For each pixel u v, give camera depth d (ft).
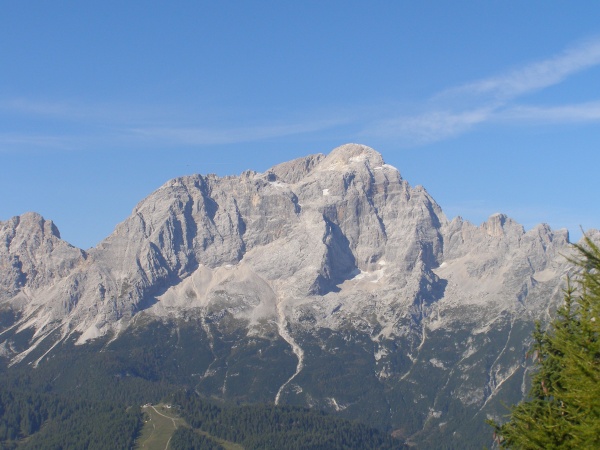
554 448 274.16
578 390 250.98
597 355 259.80
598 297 260.42
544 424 283.79
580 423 259.39
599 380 246.27
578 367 253.44
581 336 268.00
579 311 281.54
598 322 260.01
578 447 255.50
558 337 279.49
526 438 286.66
